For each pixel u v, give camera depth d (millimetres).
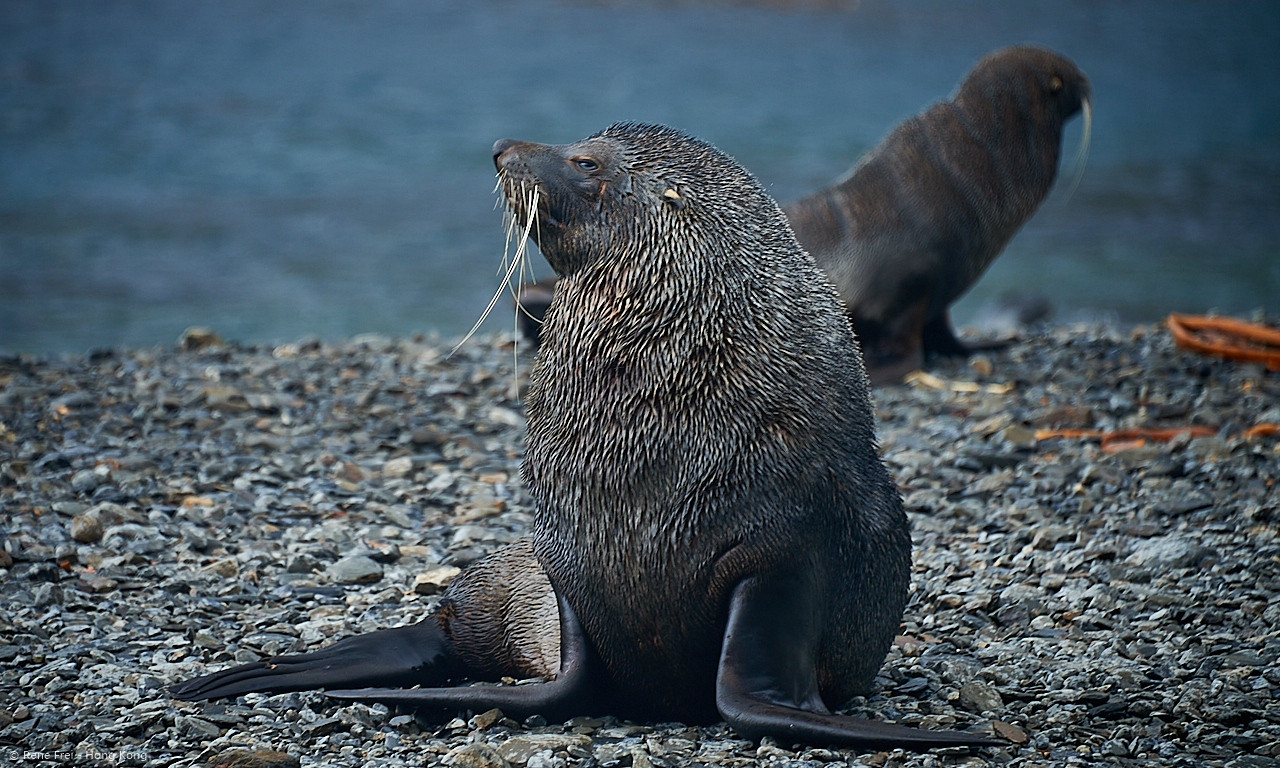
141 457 22500
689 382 11625
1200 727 12148
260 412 26469
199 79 132250
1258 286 55875
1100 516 19578
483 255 61500
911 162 29594
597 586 11914
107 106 110750
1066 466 22109
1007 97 29703
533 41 187250
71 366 30969
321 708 12938
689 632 11750
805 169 86000
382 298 53062
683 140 12500
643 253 12039
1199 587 16266
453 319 49688
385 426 25703
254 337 46312
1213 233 67812
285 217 70375
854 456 12453
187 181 81250
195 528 19328
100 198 74562
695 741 11914
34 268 56969
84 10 198750
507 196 12523
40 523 19312
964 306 51781
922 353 31141
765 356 11852
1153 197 79062
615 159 12336
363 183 81812
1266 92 147750
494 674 13961
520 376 29844
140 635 15203
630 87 137625
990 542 18719
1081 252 62625
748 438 11555
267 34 182500
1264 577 16484
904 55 181750
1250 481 20594
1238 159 96062
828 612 12188
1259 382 27844
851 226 29484
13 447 23406
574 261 12422
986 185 29500
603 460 11672
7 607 16016
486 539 19328
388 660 13625
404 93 127562
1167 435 23750
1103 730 12266
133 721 12484
